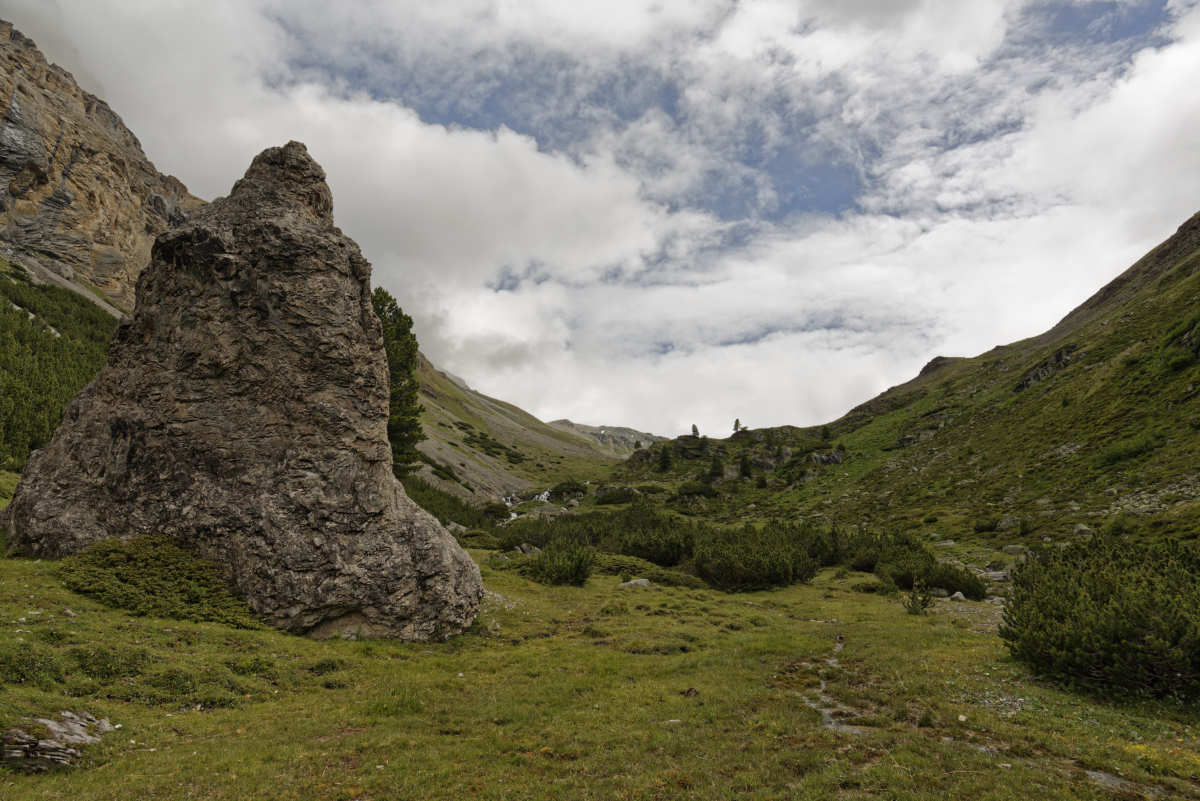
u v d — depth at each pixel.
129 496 18.23
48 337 70.12
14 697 9.59
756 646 19.64
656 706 13.23
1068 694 13.27
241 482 18.56
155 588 16.23
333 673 14.72
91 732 9.68
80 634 12.96
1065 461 69.31
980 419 123.31
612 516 69.00
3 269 98.94
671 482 159.00
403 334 48.28
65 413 19.78
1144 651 12.06
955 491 83.12
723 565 36.81
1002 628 16.20
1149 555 18.62
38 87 151.00
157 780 8.47
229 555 17.88
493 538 49.00
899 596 34.22
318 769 9.34
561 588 31.73
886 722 11.67
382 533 19.16
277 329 19.77
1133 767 8.94
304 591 17.27
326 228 21.97
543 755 10.34
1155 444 57.97
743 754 10.07
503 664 17.28
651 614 26.56
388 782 8.92
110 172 165.88
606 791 8.64
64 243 143.62
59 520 17.44
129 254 171.50
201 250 19.52
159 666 12.72
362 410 20.33
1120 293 168.25
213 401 19.14
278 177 22.22
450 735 11.41
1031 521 55.72
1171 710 11.88
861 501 101.38
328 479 18.92
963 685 14.09
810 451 151.00
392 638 18.16
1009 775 8.59
